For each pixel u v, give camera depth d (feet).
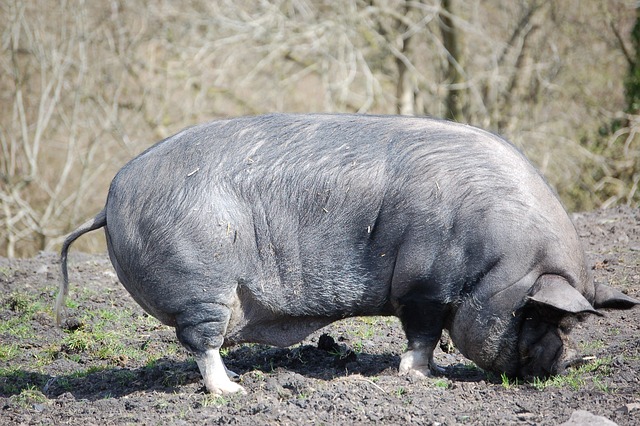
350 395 73.05
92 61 235.61
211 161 76.13
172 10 236.63
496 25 256.52
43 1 226.58
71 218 223.10
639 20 241.14
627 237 129.18
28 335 101.50
